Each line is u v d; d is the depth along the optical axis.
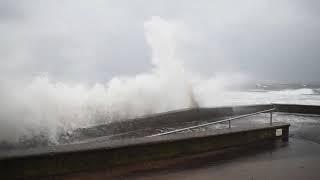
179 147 5.77
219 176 5.02
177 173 5.10
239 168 5.48
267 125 7.80
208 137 6.25
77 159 4.61
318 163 5.93
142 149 5.27
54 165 4.43
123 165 5.05
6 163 4.08
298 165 5.76
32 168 4.26
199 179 4.85
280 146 7.32
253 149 6.90
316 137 8.59
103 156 4.84
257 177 5.01
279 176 5.09
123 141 5.30
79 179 4.61
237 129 7.05
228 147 6.70
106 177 4.81
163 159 5.53
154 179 4.79
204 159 5.97
